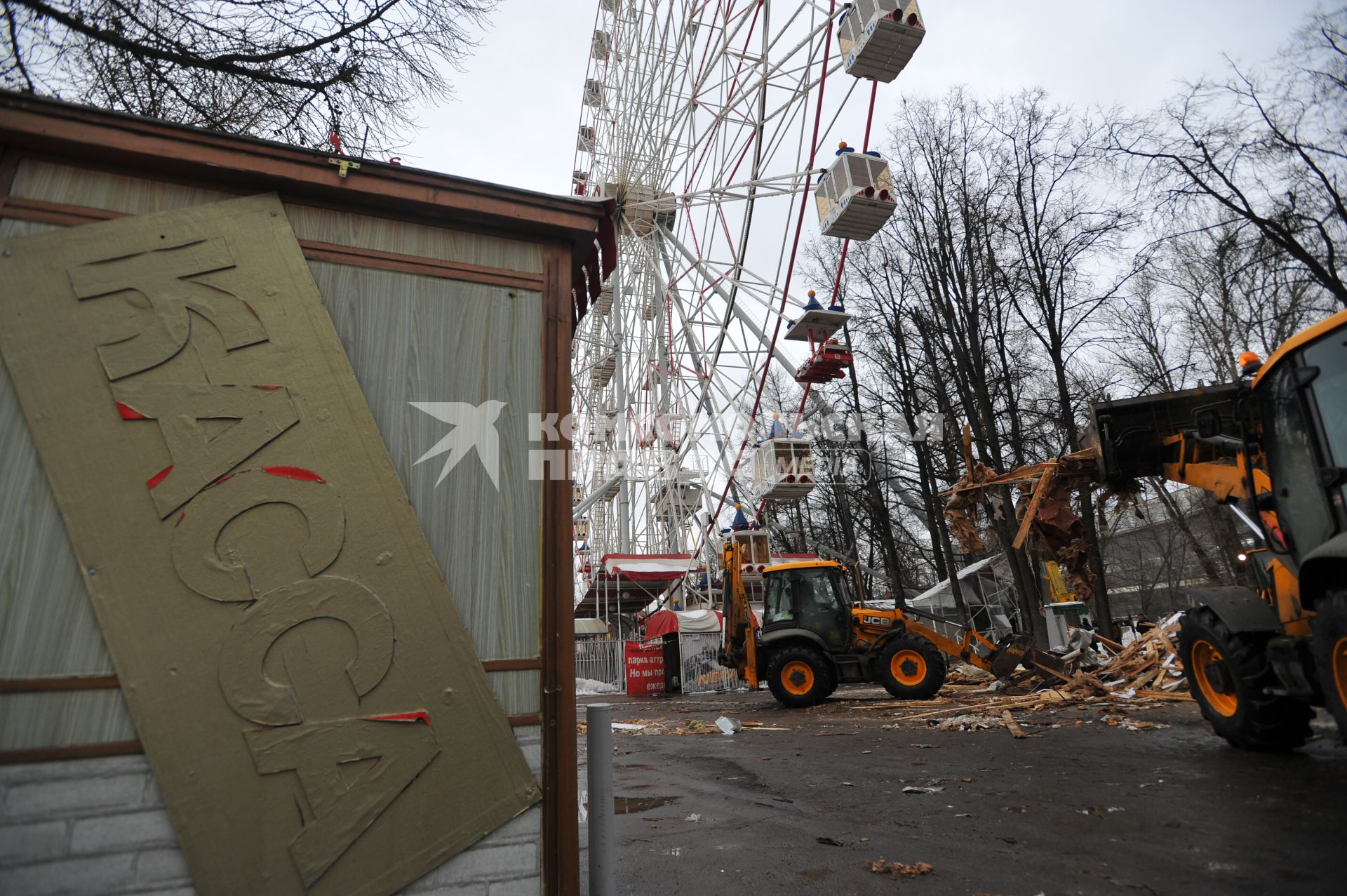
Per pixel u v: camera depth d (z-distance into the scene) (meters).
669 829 4.40
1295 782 4.46
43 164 2.43
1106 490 7.61
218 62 5.45
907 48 11.18
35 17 4.68
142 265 2.45
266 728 2.24
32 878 1.99
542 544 2.70
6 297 2.29
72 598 2.16
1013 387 21.25
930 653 11.80
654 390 21.72
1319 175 13.66
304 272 2.62
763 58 14.48
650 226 19.12
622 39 20.41
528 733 2.55
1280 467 4.82
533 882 2.43
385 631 2.42
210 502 2.33
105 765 2.11
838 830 4.17
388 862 2.28
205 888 2.10
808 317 15.42
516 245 2.98
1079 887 3.00
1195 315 19.91
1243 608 5.46
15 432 2.22
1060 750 6.36
